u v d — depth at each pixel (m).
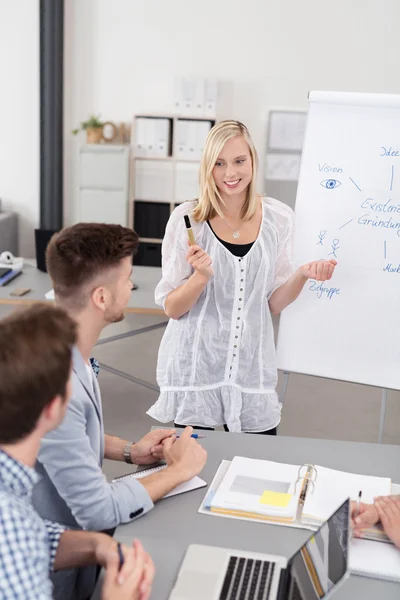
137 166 6.22
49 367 1.12
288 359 2.83
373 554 1.46
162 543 1.49
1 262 4.14
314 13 6.26
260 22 6.30
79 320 1.60
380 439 2.94
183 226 2.39
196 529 1.54
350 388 4.43
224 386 2.46
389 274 2.67
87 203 6.23
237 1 6.27
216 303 2.41
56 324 1.16
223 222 2.39
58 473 1.49
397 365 2.72
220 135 2.28
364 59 6.32
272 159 6.49
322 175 2.69
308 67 6.38
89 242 1.57
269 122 6.42
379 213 2.65
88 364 1.67
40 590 1.10
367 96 2.61
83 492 1.50
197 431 2.00
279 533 1.54
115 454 1.85
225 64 6.40
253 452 1.89
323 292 2.74
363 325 2.73
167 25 6.34
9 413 1.10
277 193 6.57
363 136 2.64
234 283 2.39
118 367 4.61
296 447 1.93
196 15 6.31
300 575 1.33
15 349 1.10
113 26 6.36
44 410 1.14
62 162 6.51
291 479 1.73
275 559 1.41
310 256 2.72
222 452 1.88
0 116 6.52
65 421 1.48
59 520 1.58
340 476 1.74
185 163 6.19
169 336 2.50
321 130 2.68
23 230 6.80
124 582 1.27
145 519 1.57
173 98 6.33
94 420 1.61
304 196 2.71
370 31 6.25
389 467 1.84
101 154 6.11
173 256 2.41
